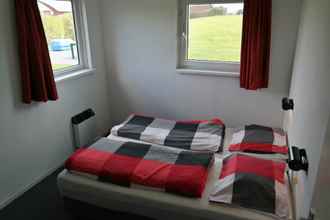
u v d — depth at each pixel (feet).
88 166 6.53
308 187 4.13
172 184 5.82
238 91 9.78
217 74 9.69
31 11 7.11
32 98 7.74
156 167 6.34
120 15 10.33
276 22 8.57
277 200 5.28
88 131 10.26
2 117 7.04
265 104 9.62
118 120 12.03
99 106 11.19
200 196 5.70
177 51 10.08
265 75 9.04
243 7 8.57
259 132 8.21
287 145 7.52
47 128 8.59
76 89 9.71
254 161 6.21
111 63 11.17
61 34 9.21
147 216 6.03
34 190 8.05
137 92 11.25
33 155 8.17
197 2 9.33
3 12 6.78
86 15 9.80
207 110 10.48
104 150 7.13
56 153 9.11
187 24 9.77
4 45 6.89
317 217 2.68
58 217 6.91
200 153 7.04
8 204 7.45
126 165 6.47
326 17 4.38
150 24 10.04
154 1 9.70
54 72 8.93
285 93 9.23
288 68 8.93
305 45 6.39
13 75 7.22
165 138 8.31
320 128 3.76
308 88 5.25
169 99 10.87
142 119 9.70
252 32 8.50
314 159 3.90
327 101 3.54
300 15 8.16
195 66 10.24
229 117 10.27
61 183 6.61
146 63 10.65
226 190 5.57
